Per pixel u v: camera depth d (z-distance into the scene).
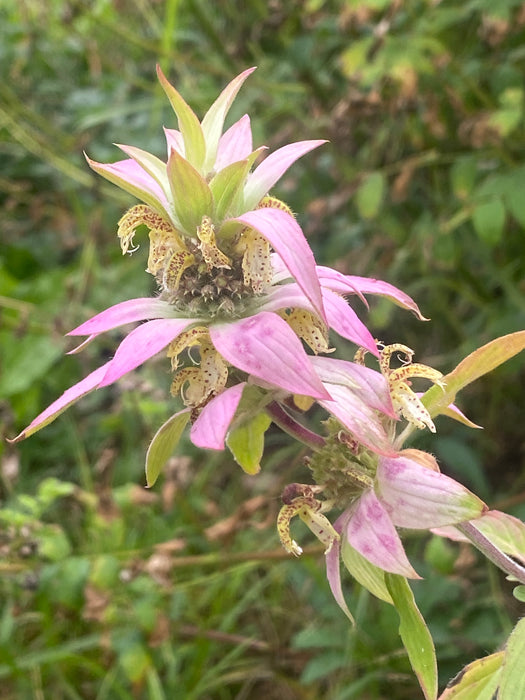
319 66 0.39
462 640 0.26
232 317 0.14
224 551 0.28
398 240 0.36
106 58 0.41
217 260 0.13
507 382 0.36
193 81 0.43
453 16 0.33
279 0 0.38
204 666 0.30
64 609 0.29
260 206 0.14
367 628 0.26
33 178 0.47
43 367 0.37
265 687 0.31
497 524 0.19
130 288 0.40
